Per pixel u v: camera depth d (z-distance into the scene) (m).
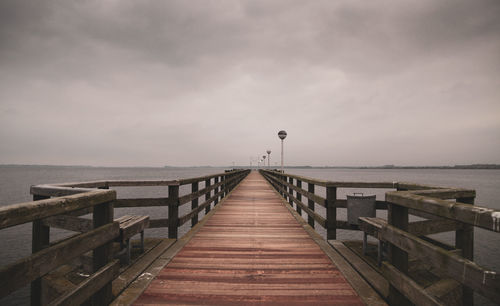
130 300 2.50
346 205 4.17
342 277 3.08
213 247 4.14
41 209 1.58
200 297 2.61
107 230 2.26
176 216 4.38
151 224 4.34
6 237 18.00
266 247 4.14
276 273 3.18
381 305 2.41
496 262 14.11
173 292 2.71
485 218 1.34
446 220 2.81
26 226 21.52
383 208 4.03
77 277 3.28
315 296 2.65
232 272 3.20
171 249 3.92
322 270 3.28
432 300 1.66
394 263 2.21
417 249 1.82
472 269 1.39
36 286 2.92
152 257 3.55
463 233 2.88
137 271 3.09
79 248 1.89
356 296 2.65
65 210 1.78
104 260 2.28
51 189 2.57
